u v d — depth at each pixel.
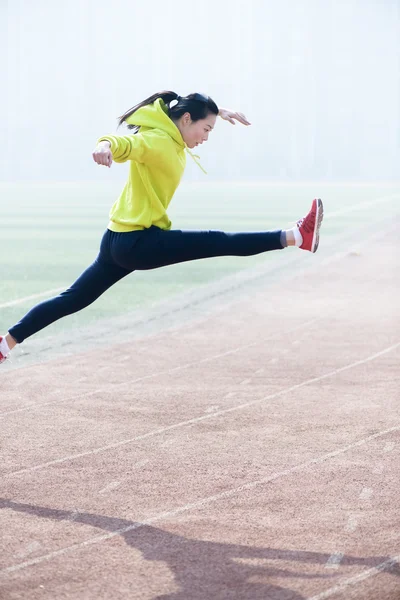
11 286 21.22
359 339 14.08
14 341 7.57
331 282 21.12
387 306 17.53
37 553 5.88
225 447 8.31
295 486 7.18
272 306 17.59
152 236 7.19
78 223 44.66
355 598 5.20
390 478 7.36
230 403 10.05
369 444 8.37
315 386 10.88
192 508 6.70
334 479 7.35
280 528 6.28
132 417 9.45
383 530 6.22
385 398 10.23
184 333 14.66
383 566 5.62
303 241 7.20
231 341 13.95
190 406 9.91
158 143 7.10
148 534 6.20
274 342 13.86
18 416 9.50
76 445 8.41
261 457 7.99
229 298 18.64
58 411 9.71
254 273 23.02
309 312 16.86
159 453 8.14
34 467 7.75
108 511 6.66
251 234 7.26
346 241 31.52
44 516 6.56
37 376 11.47
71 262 27.17
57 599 5.19
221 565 5.66
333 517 6.48
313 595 5.23
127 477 7.45
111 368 11.96
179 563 5.70
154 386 10.91
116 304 17.84
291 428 8.97
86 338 14.16
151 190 7.18
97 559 5.77
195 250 7.18
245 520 6.44
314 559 5.74
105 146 6.63
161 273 23.30
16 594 5.25
